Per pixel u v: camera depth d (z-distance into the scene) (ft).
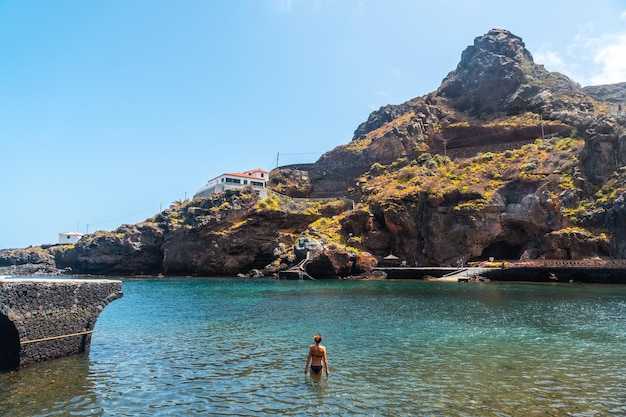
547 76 459.73
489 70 437.99
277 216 341.41
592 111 388.57
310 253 298.76
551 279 236.02
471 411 47.60
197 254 341.82
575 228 258.78
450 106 454.81
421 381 58.49
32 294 63.72
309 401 50.96
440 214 301.63
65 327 70.08
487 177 320.70
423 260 304.50
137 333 94.89
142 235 372.99
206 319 114.83
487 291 186.29
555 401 50.55
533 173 298.35
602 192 263.90
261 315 121.60
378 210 324.19
